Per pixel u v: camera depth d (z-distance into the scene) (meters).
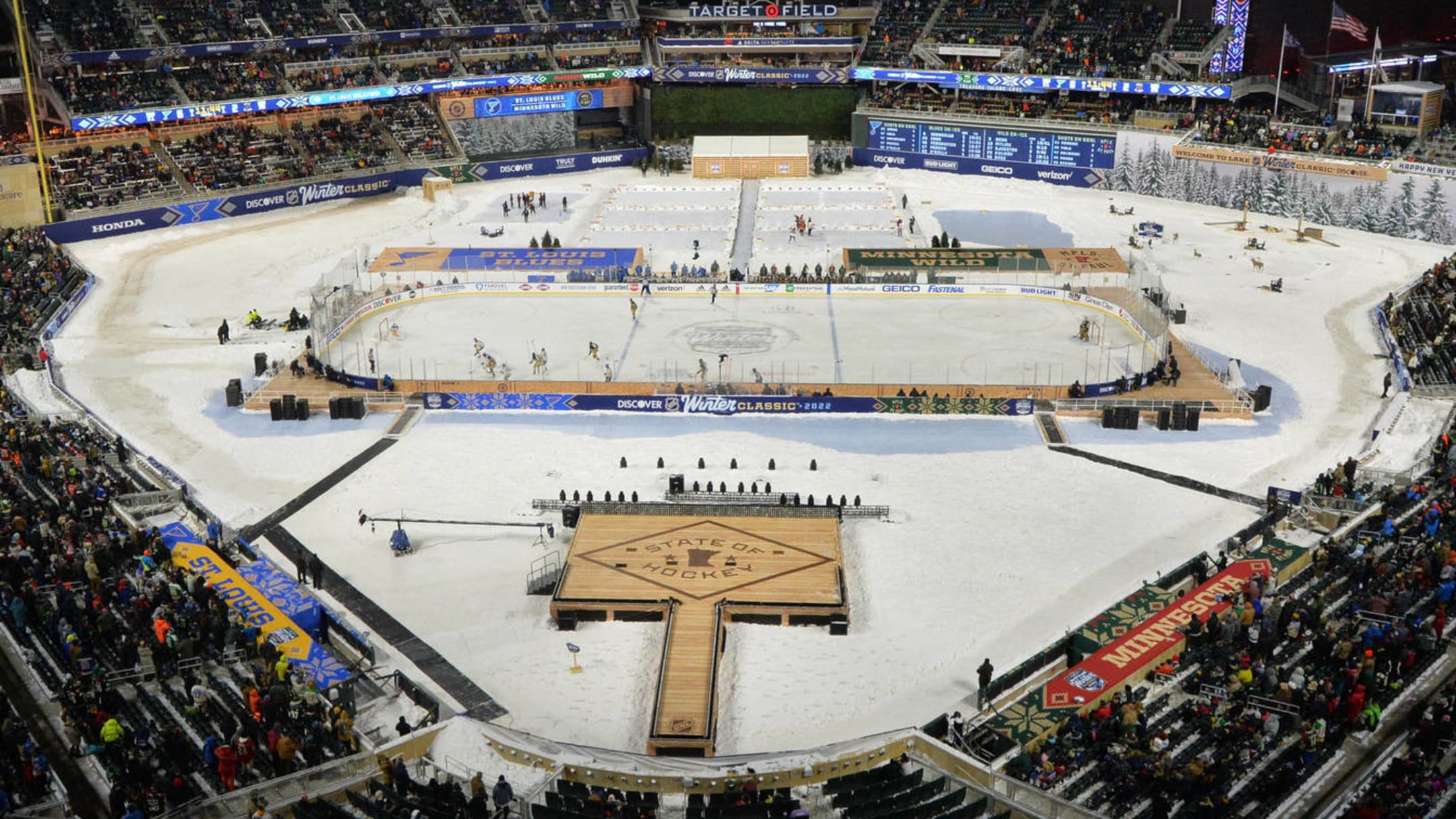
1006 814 31.09
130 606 39.94
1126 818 32.03
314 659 38.75
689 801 32.81
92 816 30.72
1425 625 38.72
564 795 33.22
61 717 34.41
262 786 30.50
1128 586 47.41
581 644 44.00
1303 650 39.78
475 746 35.69
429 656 43.12
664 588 46.50
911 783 33.12
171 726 34.53
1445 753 33.12
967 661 42.53
